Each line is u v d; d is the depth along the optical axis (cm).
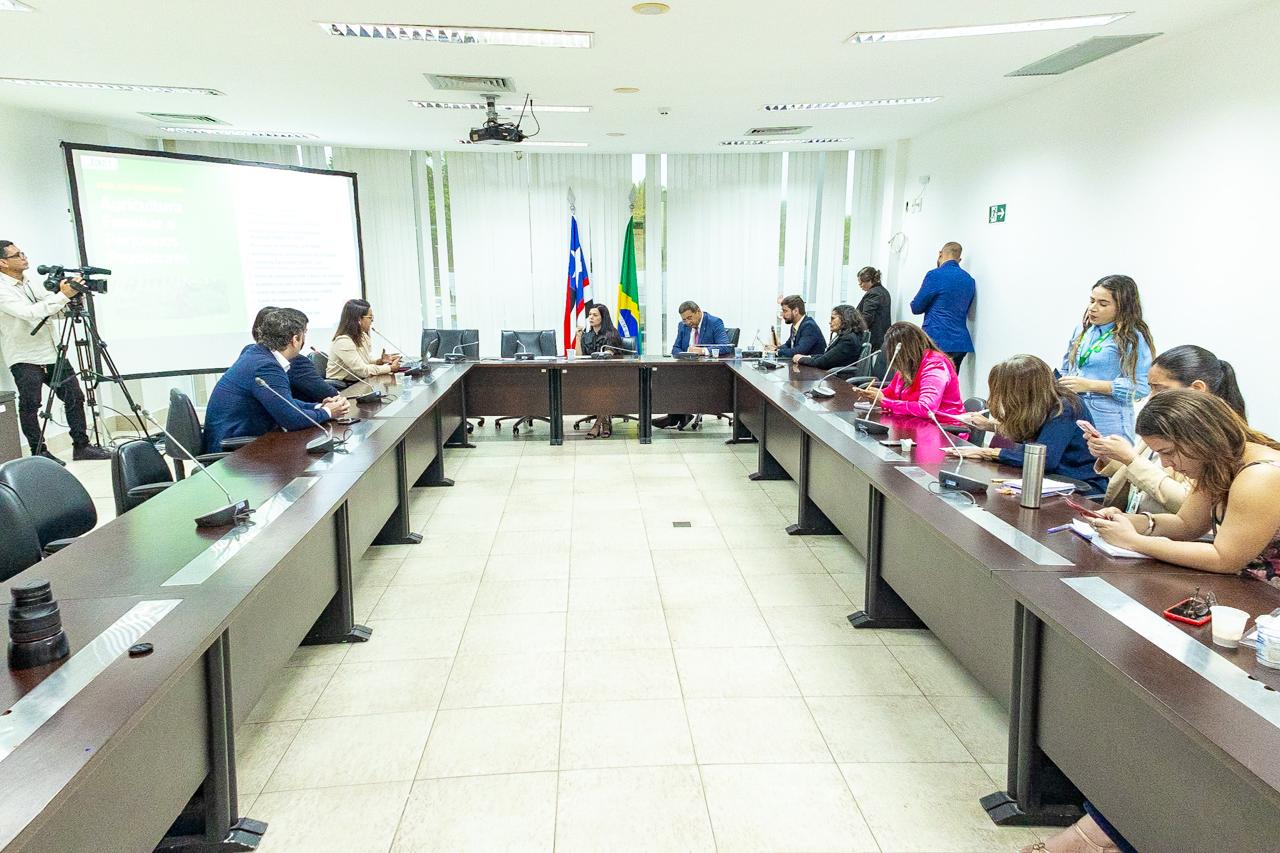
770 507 460
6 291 520
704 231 866
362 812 203
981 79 514
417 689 263
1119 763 158
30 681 139
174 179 637
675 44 417
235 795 193
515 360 628
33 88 516
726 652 286
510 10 356
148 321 633
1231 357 398
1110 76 482
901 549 283
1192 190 420
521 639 298
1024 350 593
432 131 683
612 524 430
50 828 124
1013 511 232
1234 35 387
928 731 237
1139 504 231
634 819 199
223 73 474
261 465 294
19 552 224
